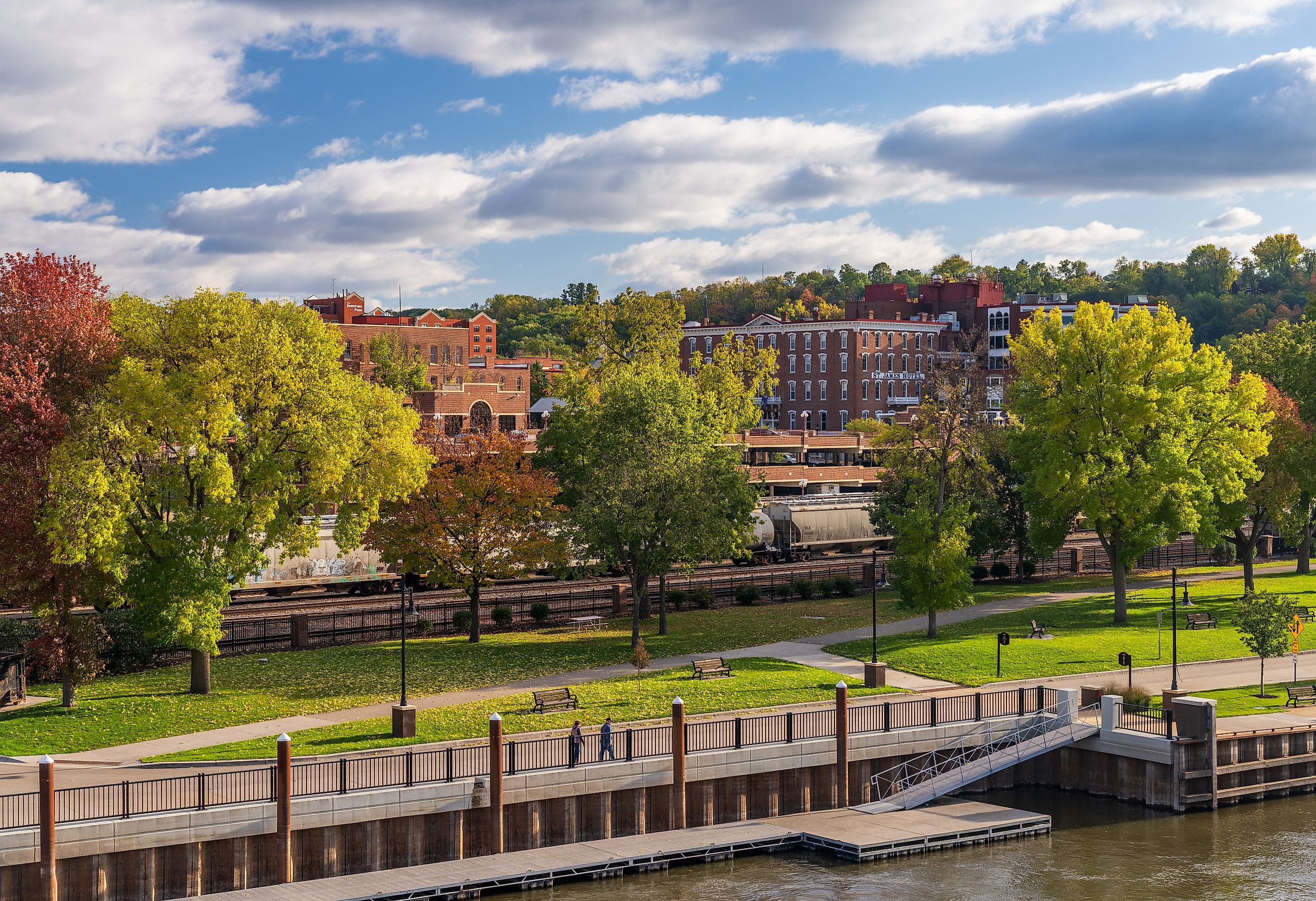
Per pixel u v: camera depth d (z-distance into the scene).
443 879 31.36
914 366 154.88
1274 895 32.59
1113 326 63.50
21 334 42.94
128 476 42.41
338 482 46.56
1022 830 37.06
